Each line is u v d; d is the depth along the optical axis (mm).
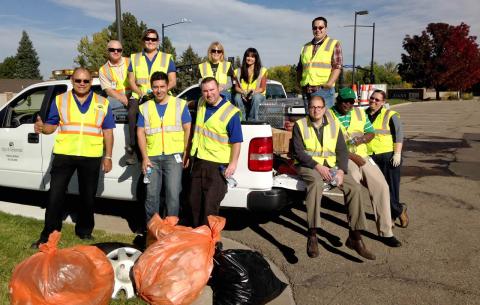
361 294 4031
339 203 6930
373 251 5051
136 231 5430
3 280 3820
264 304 3746
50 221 4723
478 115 27109
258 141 4922
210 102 4492
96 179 4945
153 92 4586
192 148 4684
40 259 3184
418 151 12789
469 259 4801
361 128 5359
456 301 3900
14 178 6352
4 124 6406
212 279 3707
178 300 3391
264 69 6488
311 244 4801
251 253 3811
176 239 3574
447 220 6133
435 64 51750
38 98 6355
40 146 6074
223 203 5043
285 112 6520
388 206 5102
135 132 5199
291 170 5289
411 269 4559
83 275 3221
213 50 6312
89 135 4773
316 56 6141
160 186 4820
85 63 43844
